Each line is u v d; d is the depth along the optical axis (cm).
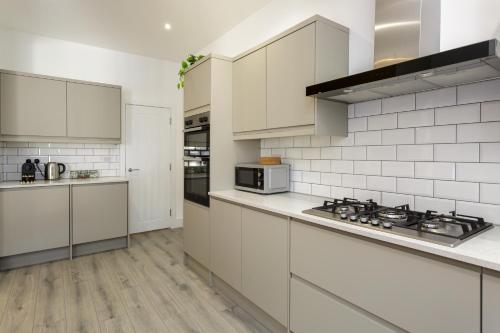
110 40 374
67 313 219
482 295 100
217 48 365
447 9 161
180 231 452
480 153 150
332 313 154
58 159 375
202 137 279
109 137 374
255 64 247
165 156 460
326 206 182
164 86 456
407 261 121
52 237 321
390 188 190
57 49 371
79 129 353
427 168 171
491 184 147
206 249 271
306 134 202
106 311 222
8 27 336
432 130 169
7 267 301
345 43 210
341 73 207
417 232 125
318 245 160
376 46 173
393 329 129
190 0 279
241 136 267
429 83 154
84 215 339
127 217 370
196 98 290
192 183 298
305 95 199
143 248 371
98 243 356
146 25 331
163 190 460
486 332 99
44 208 316
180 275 289
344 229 142
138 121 434
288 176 261
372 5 199
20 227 303
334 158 226
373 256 133
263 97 238
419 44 154
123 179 368
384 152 193
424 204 173
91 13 304
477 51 107
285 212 178
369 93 179
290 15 261
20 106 318
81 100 354
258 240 205
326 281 156
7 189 296
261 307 203
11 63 343
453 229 134
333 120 204
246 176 264
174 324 206
